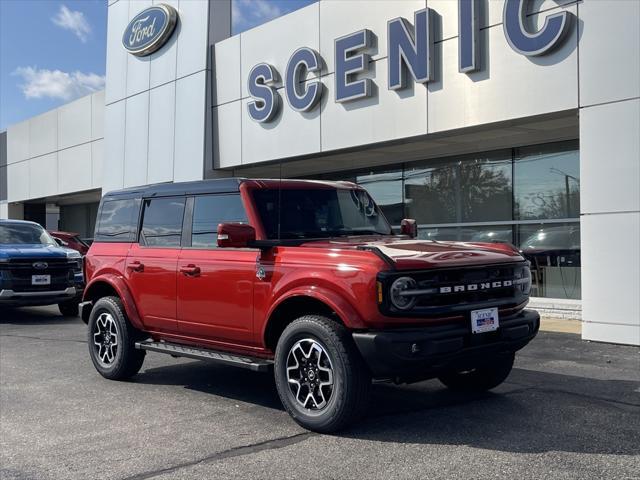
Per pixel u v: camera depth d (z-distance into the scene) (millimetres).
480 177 13312
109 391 6723
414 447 4723
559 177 12047
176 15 16844
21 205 28453
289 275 5379
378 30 12227
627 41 8711
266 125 14734
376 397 6242
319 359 5082
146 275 6820
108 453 4766
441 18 11156
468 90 10789
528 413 5566
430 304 4980
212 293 6062
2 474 4387
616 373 7117
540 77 9820
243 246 5512
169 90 17109
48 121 25422
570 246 11898
